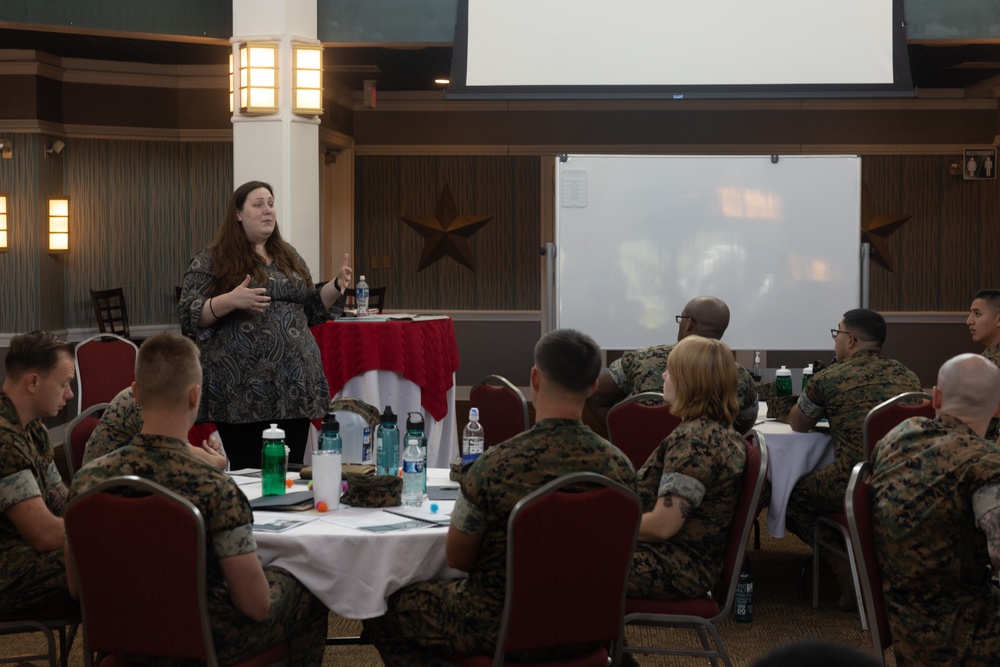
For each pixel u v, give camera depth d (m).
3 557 2.67
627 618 2.76
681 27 6.43
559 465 2.36
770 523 4.08
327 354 5.23
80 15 6.22
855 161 6.63
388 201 10.69
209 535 2.22
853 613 4.09
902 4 6.37
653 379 4.18
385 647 2.69
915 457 2.39
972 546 2.33
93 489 2.20
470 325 10.73
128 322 9.02
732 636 3.81
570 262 6.66
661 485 2.78
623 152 10.53
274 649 2.47
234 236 3.84
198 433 4.80
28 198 8.26
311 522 2.62
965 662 2.32
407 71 9.27
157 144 9.10
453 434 5.80
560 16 6.42
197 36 6.40
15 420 2.72
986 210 10.43
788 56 6.42
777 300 6.68
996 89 9.72
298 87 5.87
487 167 10.62
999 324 4.30
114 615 2.25
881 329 4.01
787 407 4.39
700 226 6.65
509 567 2.26
